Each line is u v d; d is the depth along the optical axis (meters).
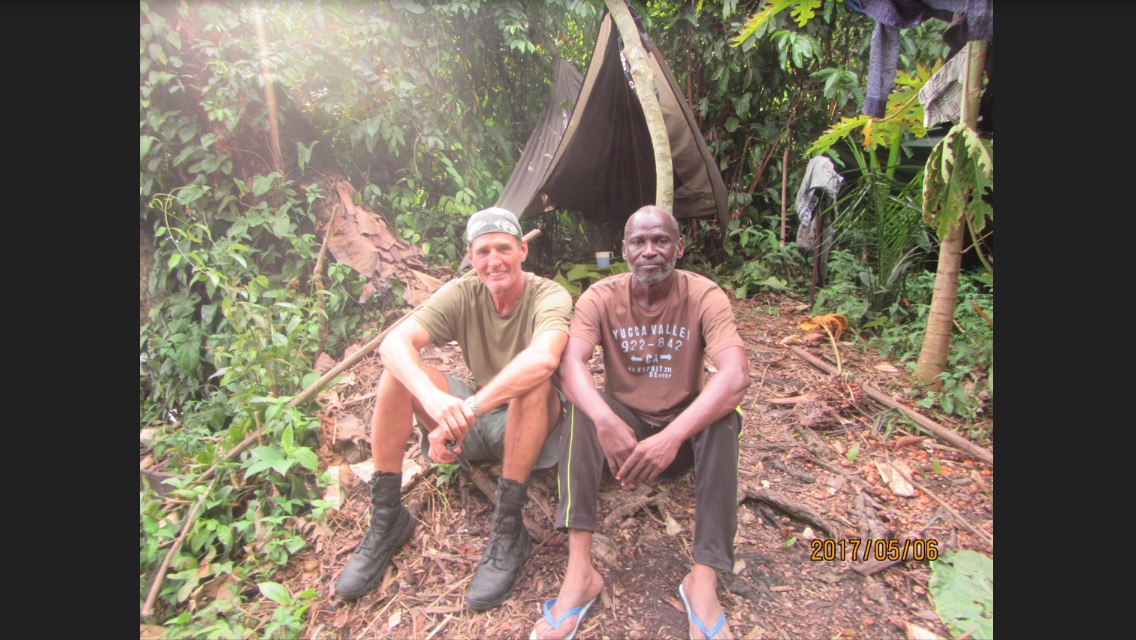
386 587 2.05
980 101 2.77
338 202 4.07
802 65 4.77
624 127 4.60
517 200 4.70
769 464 2.50
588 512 1.83
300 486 2.39
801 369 3.35
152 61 3.63
